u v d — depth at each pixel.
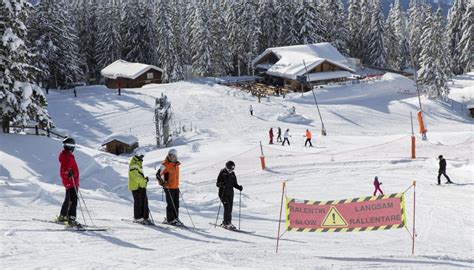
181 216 16.42
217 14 84.56
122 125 53.84
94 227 11.05
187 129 51.56
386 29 94.56
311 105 62.75
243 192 25.22
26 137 28.00
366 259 9.19
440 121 59.34
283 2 89.81
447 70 75.69
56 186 17.12
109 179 26.36
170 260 8.56
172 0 97.81
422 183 24.91
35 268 7.53
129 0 88.12
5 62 26.69
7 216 11.67
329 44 82.25
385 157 32.28
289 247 10.85
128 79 79.62
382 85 71.50
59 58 69.06
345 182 26.53
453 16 93.50
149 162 35.75
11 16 26.19
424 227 15.98
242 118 55.28
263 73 80.75
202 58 82.31
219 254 9.22
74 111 57.66
